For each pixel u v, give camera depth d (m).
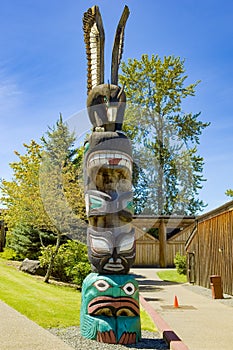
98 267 5.60
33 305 7.93
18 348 4.82
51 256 12.28
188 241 17.59
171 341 5.32
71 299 9.38
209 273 14.80
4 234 23.05
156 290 13.99
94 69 6.08
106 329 5.36
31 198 11.27
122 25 6.11
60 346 5.01
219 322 7.80
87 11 6.13
